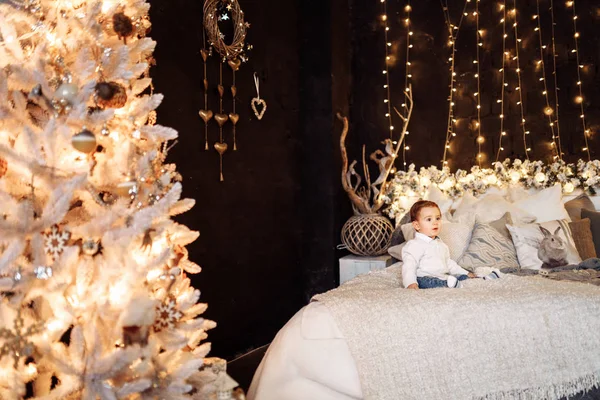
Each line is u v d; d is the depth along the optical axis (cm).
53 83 179
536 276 287
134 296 177
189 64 355
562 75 464
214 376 205
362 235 450
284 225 446
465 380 225
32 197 171
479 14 495
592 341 229
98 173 185
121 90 187
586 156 453
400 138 493
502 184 450
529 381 226
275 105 442
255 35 423
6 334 160
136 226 176
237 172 397
